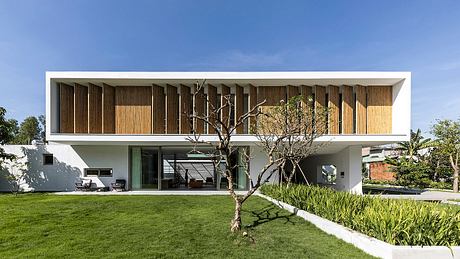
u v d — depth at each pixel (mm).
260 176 7293
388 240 5238
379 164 33406
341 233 6438
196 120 15414
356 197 8023
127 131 15883
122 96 16016
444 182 24062
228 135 6852
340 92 16078
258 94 15844
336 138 14984
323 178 22078
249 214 8977
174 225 7555
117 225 7566
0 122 15836
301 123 10180
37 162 16891
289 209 9383
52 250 5711
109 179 16688
